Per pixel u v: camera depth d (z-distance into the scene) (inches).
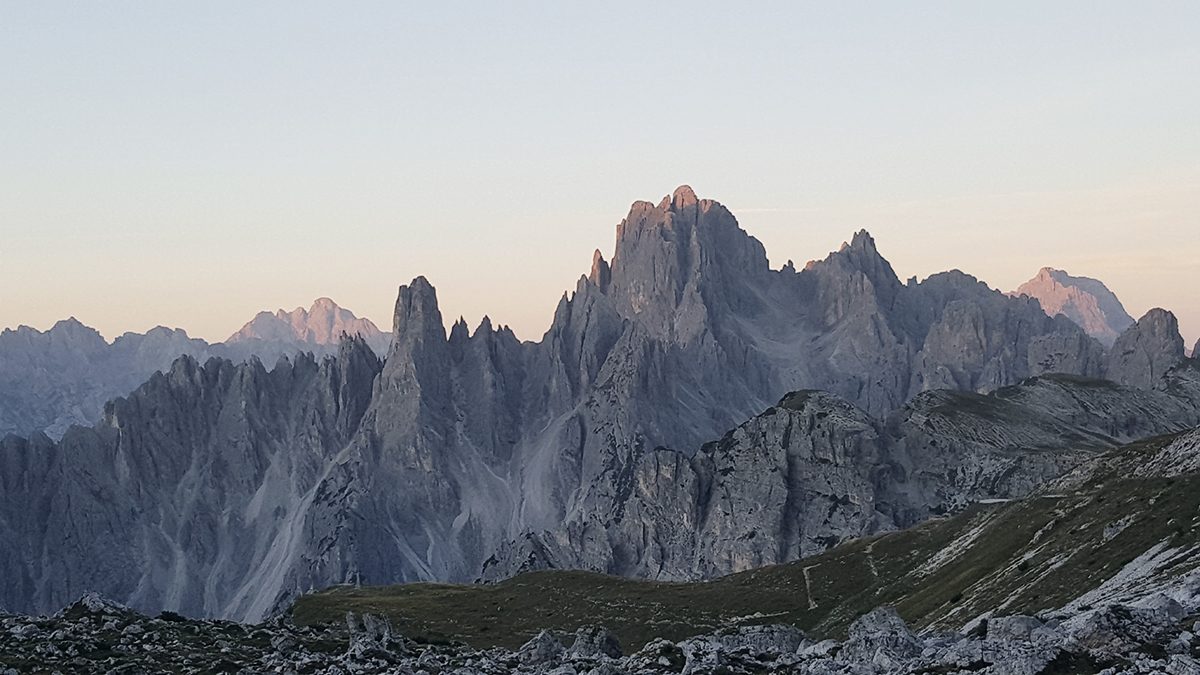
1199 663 2854.3
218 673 4168.3
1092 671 3043.8
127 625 4881.9
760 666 3892.7
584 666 4173.2
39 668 4156.0
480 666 4370.1
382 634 5221.5
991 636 3577.8
